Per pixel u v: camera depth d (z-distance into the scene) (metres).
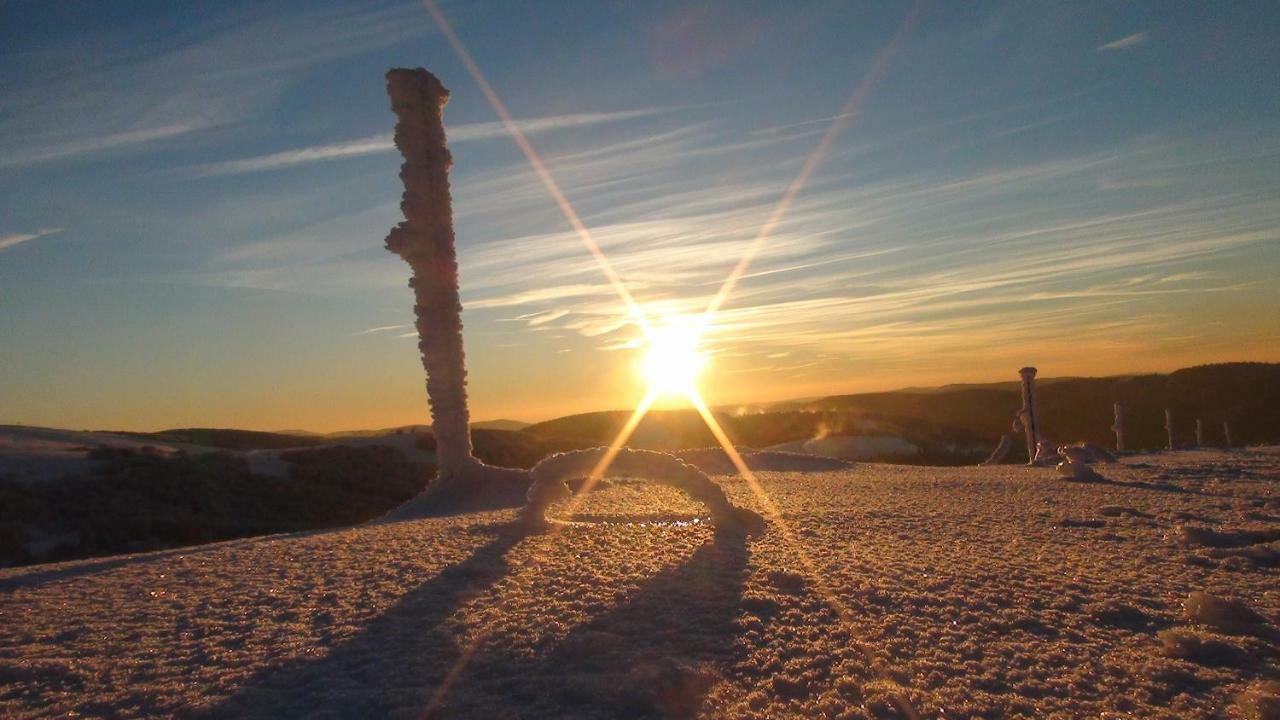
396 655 5.83
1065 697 4.92
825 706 4.77
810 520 11.17
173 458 33.16
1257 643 5.75
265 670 5.69
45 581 9.52
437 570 8.45
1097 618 6.33
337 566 9.10
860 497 14.12
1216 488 14.51
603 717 4.71
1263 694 4.70
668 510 12.34
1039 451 22.70
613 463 11.13
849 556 8.55
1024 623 6.20
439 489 17.84
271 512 29.38
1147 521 10.85
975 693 4.96
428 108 17.98
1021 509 12.16
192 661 5.98
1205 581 7.45
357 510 31.11
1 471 29.20
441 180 18.27
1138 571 7.85
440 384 18.20
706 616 6.41
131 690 5.42
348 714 4.89
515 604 6.92
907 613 6.45
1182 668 5.29
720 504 10.88
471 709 4.85
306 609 7.21
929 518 11.33
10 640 6.77
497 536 10.46
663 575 7.72
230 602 7.68
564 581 7.64
